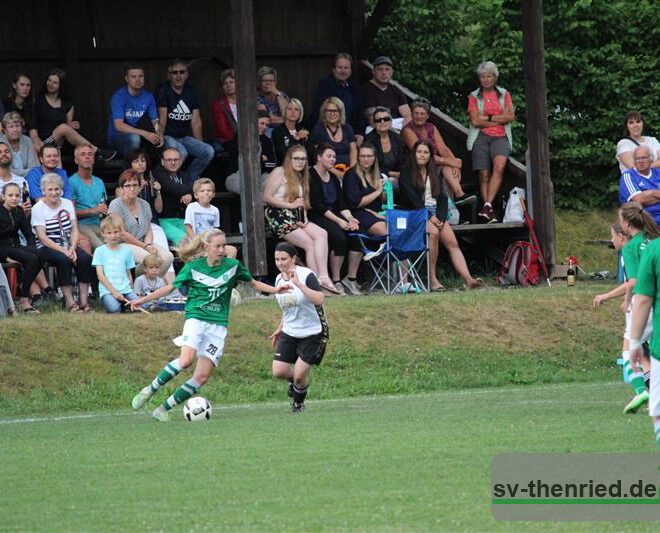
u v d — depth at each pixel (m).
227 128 61.06
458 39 77.38
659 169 60.50
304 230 54.84
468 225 61.34
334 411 36.19
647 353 35.38
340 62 62.53
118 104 58.16
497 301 52.75
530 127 61.34
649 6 76.62
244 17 54.34
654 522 20.16
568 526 19.88
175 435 30.45
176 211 55.34
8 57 62.22
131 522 20.44
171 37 65.38
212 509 21.23
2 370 41.88
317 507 21.20
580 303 53.88
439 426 30.62
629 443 26.84
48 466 25.89
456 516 20.44
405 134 61.41
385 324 49.50
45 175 50.16
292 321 36.03
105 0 64.06
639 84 76.12
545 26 75.06
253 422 33.19
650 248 22.91
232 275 34.84
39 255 49.06
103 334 45.06
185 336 34.69
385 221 56.16
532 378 47.88
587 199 74.75
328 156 55.84
